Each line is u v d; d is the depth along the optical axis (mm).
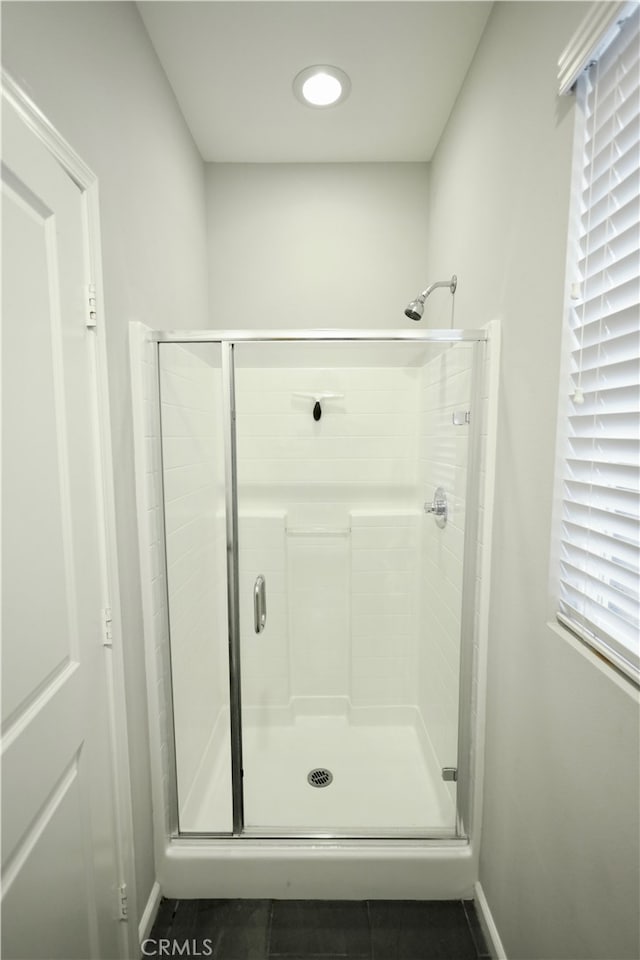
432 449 1708
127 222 1122
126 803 1067
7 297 664
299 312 1986
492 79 1176
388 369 1872
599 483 752
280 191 1944
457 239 1508
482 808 1272
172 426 1363
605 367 733
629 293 689
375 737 1906
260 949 1162
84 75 902
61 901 798
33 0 727
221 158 1890
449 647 1502
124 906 1060
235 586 1353
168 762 1316
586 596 786
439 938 1187
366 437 1903
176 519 1390
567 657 816
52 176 779
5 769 654
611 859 689
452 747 1452
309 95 1515
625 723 659
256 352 1838
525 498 996
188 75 1417
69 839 831
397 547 1929
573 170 799
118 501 1064
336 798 1566
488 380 1190
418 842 1314
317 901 1285
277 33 1264
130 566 1135
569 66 773
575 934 786
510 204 1066
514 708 1055
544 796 905
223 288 1974
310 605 1975
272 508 1930
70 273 841
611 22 662
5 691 655
